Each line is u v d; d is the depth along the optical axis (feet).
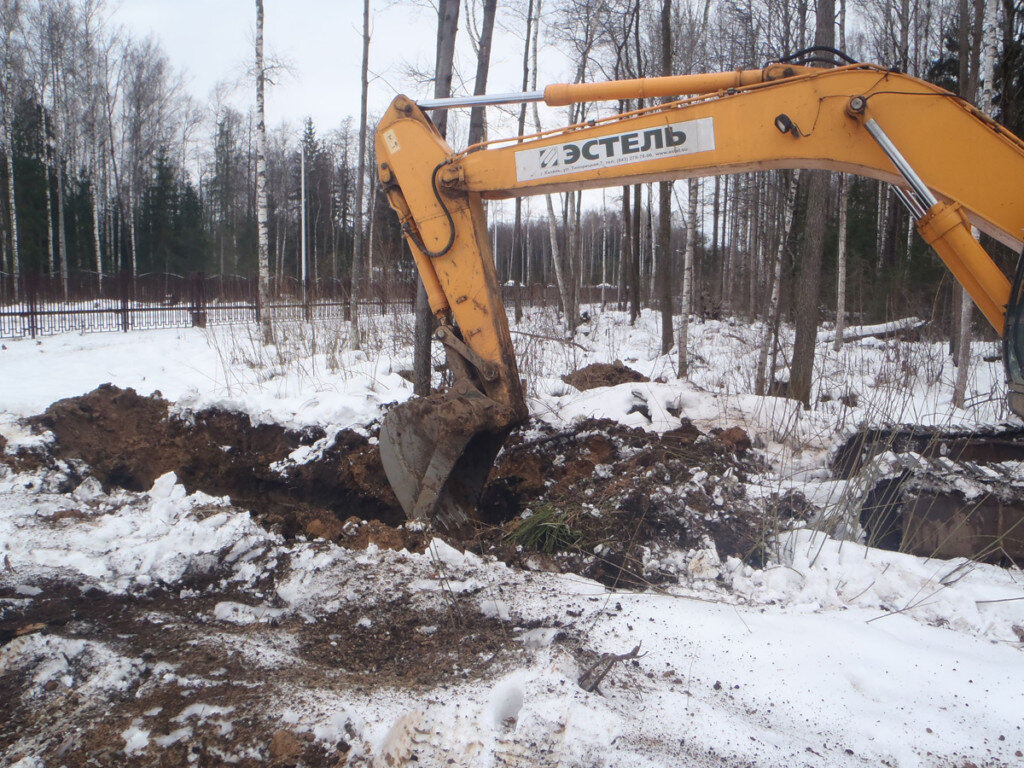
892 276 61.31
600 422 22.89
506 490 20.89
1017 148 14.30
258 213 51.03
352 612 13.80
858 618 13.29
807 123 15.30
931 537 16.97
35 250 117.70
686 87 15.85
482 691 11.14
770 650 12.13
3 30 107.65
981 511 16.76
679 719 10.49
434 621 13.43
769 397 27.14
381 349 38.19
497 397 17.40
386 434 17.69
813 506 18.16
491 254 18.06
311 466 21.54
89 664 12.17
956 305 38.88
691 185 41.06
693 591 14.70
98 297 77.36
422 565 15.12
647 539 16.39
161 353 47.34
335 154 177.88
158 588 14.84
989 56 33.24
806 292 29.73
